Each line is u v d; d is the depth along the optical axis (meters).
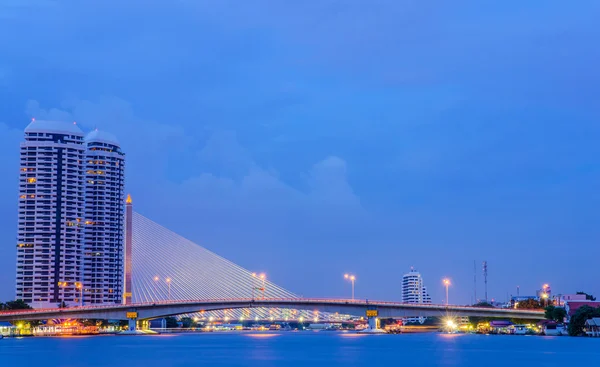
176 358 178.00
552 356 174.38
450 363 157.88
